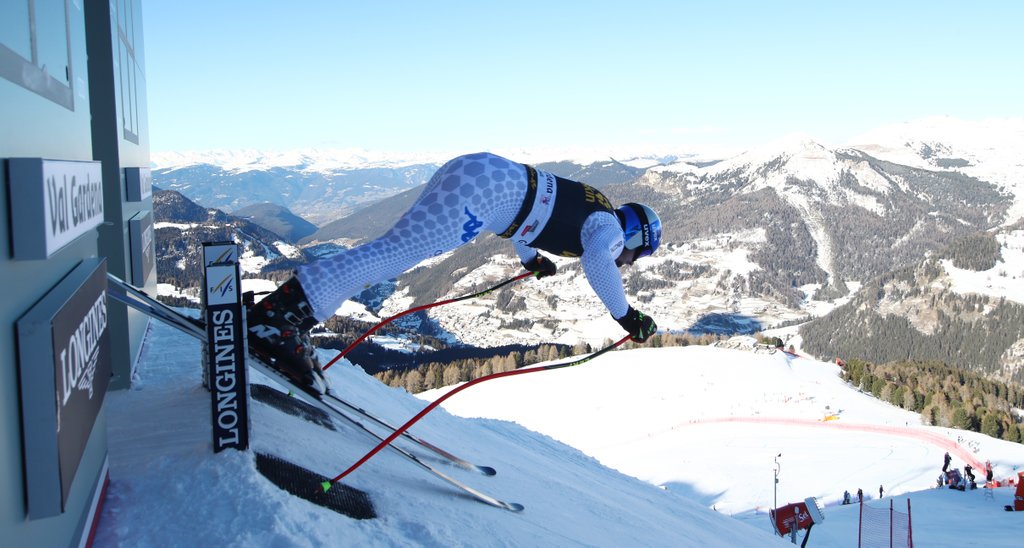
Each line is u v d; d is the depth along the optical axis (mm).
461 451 4453
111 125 4035
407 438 3100
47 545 1396
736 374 69312
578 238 2691
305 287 2234
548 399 62969
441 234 2414
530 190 2604
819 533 18828
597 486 5301
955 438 45219
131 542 1774
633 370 71875
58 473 1334
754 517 28016
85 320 1660
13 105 1287
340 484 2391
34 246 1270
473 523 2494
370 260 2295
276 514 1898
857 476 36688
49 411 1316
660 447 46344
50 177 1336
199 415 2891
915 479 35906
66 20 1813
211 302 2164
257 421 2703
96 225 1945
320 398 2502
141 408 3084
